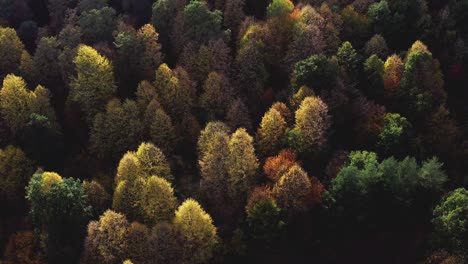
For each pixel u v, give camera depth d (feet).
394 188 311.68
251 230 305.73
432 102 364.79
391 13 417.90
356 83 370.12
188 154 360.07
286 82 391.45
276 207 299.99
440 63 401.08
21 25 443.73
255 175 329.52
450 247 296.71
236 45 414.41
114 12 413.59
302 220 312.50
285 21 401.49
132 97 389.80
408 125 345.51
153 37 391.65
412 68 367.04
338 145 352.69
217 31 399.65
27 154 356.38
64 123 386.93
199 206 294.66
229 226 315.78
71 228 298.76
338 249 315.37
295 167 305.12
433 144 355.97
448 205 300.61
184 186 337.52
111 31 411.34
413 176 313.73
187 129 361.51
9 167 343.87
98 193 321.32
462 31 409.08
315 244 314.55
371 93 375.04
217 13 404.16
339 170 323.57
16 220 341.00
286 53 393.29
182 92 369.30
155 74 385.70
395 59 375.45
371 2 427.74
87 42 410.31
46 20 471.21
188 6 395.96
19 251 313.53
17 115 363.35
